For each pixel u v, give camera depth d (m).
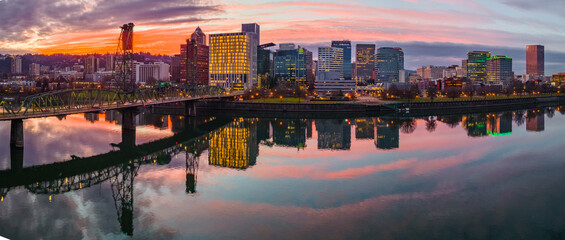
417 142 163.12
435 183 98.06
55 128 194.50
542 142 159.38
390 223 72.81
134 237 67.62
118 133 185.75
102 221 74.62
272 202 83.88
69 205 83.88
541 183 97.44
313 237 66.88
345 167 115.88
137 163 124.19
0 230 70.88
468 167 114.75
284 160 127.25
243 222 73.44
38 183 100.88
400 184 97.19
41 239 67.12
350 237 66.81
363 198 86.31
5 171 112.81
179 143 166.12
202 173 109.56
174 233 68.94
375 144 159.62
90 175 109.00
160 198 87.69
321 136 185.75
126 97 199.38
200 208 80.56
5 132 175.50
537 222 73.00
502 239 66.06
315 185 96.25
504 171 109.62
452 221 73.56
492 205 81.88
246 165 119.38
